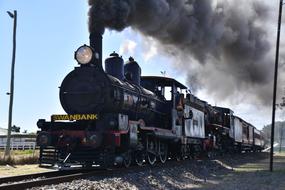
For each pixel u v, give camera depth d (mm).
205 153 25672
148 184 12219
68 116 13430
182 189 12922
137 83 16266
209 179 16375
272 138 20797
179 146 19938
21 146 37375
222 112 33188
